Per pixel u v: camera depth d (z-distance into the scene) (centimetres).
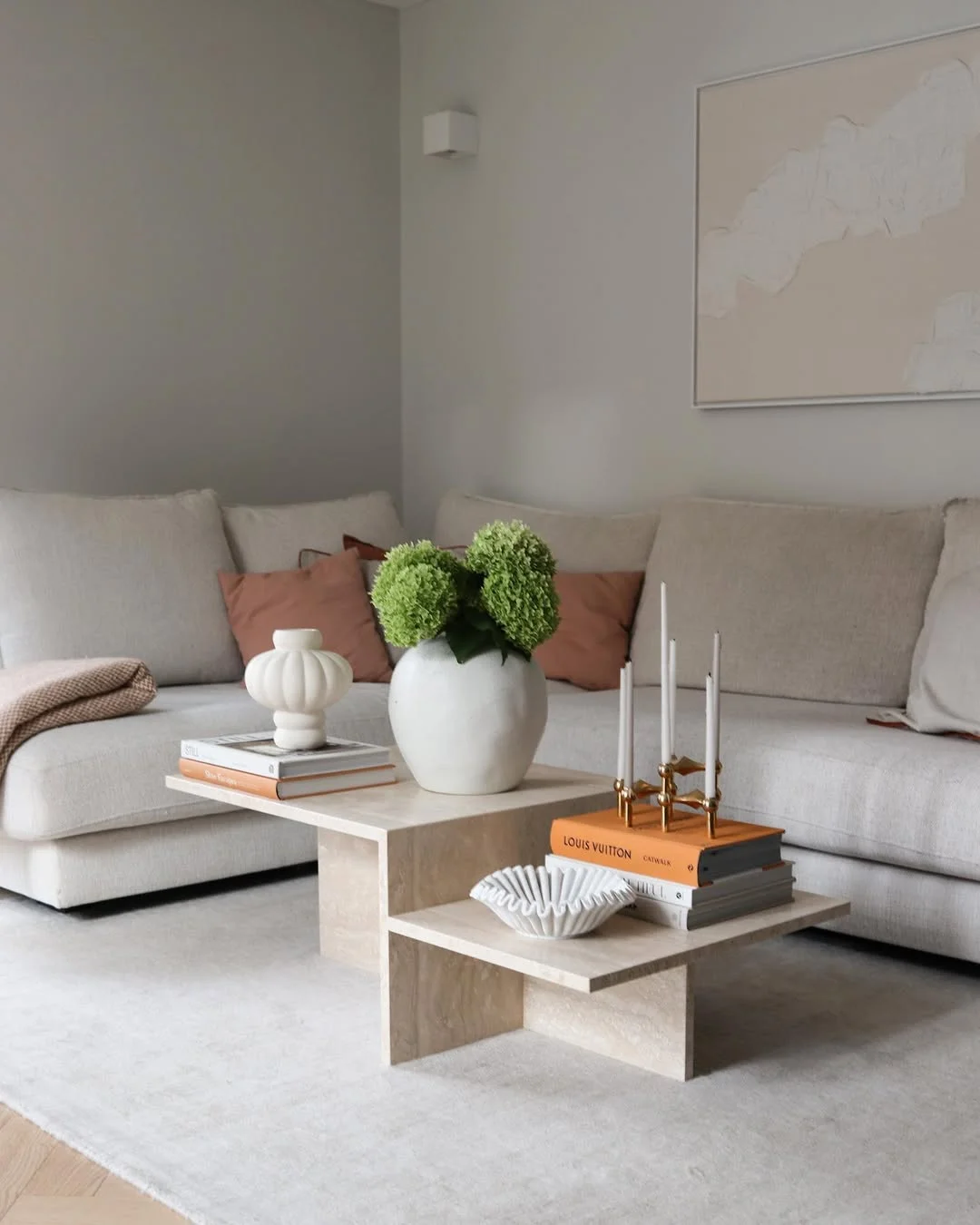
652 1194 179
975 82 357
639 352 443
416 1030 225
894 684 340
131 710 318
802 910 218
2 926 300
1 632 359
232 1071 221
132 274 439
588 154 452
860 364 386
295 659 249
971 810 255
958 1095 211
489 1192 180
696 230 420
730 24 411
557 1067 222
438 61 496
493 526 239
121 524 379
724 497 423
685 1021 215
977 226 359
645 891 213
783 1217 174
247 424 471
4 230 409
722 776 293
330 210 492
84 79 424
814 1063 223
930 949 267
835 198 387
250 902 319
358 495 468
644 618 386
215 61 456
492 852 234
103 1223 175
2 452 412
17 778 294
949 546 334
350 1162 189
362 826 221
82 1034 237
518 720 239
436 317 506
